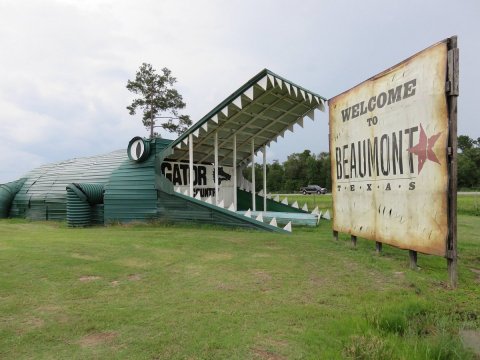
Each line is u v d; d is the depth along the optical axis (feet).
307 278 20.74
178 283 19.84
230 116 48.88
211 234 38.86
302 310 15.38
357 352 11.36
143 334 13.15
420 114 21.80
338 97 32.32
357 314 14.92
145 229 44.65
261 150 66.49
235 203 58.80
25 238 36.37
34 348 12.16
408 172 22.97
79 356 11.57
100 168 60.23
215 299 16.98
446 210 19.75
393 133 24.49
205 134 51.34
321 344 12.22
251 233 39.75
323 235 38.29
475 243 33.12
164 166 55.52
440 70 20.21
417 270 22.38
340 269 22.82
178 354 11.64
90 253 27.63
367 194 27.96
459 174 207.31
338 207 32.94
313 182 257.14
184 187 58.34
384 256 26.61
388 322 13.64
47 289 18.60
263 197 67.36
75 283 19.74
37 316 14.93
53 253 27.12
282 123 57.26
